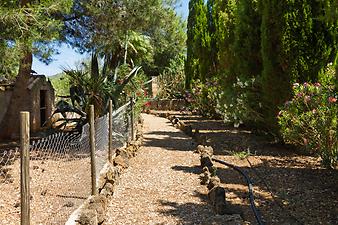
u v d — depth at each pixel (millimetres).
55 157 6438
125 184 6227
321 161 6746
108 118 7031
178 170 7254
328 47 7484
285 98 7879
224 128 12930
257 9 9438
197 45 17047
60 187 5180
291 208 4781
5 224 4102
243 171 6711
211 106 16234
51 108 14258
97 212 4320
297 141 7383
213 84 14922
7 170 6496
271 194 5359
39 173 5844
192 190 5871
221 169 7070
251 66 9844
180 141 11062
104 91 10273
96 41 10625
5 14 6246
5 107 12508
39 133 11773
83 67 11914
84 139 5809
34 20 6762
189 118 17078
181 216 4672
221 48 13039
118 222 4496
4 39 6812
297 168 6742
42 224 3928
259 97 9102
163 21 12477
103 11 9805
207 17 16891
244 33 10094
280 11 7621
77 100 10406
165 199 5406
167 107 23781
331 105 6230
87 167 5711
